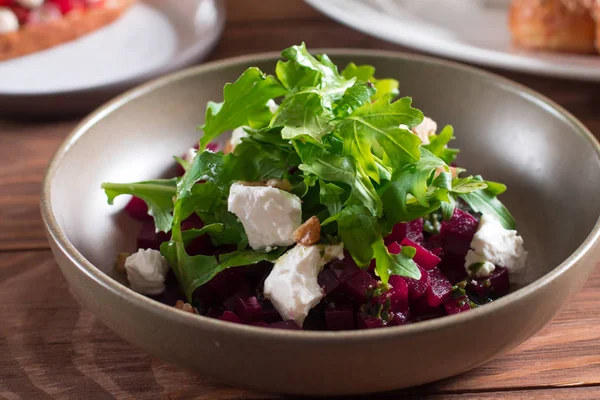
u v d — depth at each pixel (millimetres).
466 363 298
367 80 405
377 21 560
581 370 329
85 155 385
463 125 426
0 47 567
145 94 416
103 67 571
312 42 598
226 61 433
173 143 422
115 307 301
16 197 441
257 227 337
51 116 521
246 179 355
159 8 656
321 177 327
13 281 384
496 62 498
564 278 302
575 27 520
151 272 348
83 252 361
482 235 353
